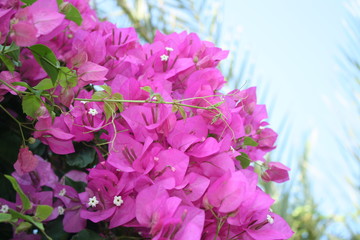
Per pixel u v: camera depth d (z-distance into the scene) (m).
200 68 0.54
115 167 0.46
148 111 0.47
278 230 0.47
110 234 0.48
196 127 0.48
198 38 0.57
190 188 0.45
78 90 0.49
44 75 0.50
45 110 0.46
